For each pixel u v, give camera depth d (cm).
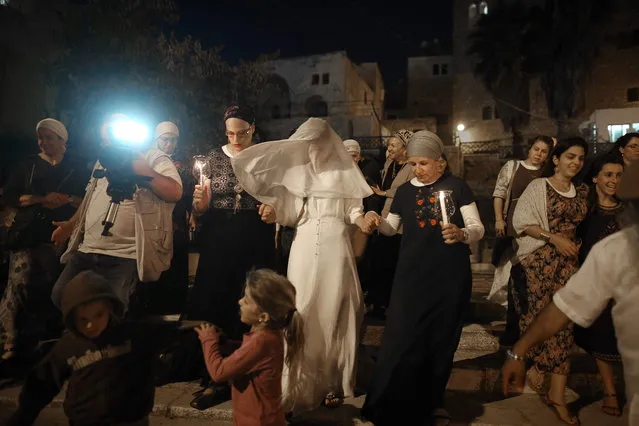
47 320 445
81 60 1147
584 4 2606
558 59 2741
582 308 189
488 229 1322
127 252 374
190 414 354
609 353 362
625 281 176
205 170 401
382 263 529
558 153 379
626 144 363
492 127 3150
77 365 235
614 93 2552
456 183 347
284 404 321
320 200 356
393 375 323
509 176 501
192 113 1264
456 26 3322
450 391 405
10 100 1255
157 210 379
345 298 350
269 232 405
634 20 2511
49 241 437
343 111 3127
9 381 399
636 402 170
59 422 344
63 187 446
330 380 343
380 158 2138
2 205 432
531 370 406
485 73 3033
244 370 261
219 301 388
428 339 329
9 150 1234
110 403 236
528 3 2888
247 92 1408
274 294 266
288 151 361
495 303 563
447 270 331
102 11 1183
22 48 1284
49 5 1340
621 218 183
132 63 1173
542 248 378
